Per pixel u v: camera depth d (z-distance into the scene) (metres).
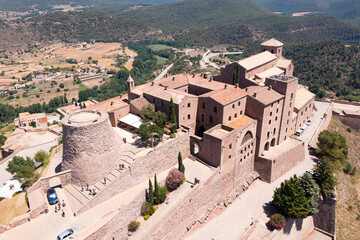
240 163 79.56
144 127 73.00
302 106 101.62
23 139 112.50
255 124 80.31
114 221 55.38
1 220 55.91
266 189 81.19
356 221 79.50
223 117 76.25
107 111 86.56
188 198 65.38
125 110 87.69
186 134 77.25
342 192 85.56
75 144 60.06
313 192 71.56
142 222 60.94
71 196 59.78
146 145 74.75
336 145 90.50
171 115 78.44
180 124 80.94
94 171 61.75
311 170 85.31
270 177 82.62
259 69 109.62
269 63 114.88
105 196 59.84
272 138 88.25
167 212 61.41
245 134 78.06
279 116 86.94
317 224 80.12
